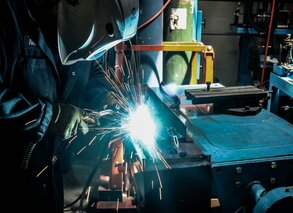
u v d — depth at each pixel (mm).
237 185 1154
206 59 2236
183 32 2367
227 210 1180
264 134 1327
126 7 1160
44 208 1580
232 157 1157
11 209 1519
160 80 2234
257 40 3957
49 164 1502
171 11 2326
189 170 1099
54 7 1214
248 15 3814
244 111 1509
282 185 1181
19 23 1318
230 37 4453
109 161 2078
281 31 3779
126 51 2189
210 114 1537
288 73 2508
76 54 1160
